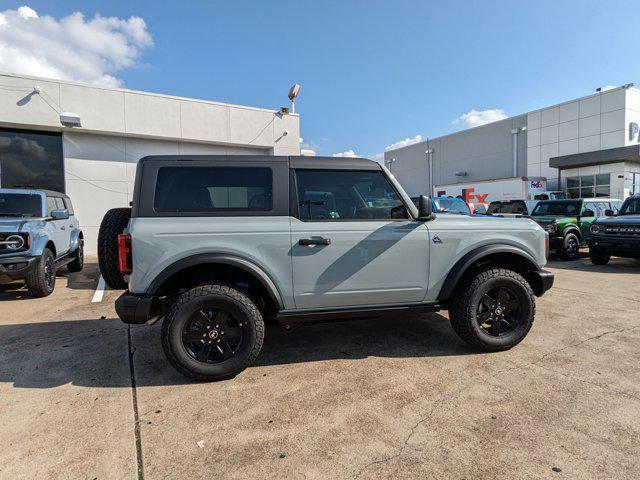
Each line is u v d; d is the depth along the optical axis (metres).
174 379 3.28
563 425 2.51
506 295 3.76
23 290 6.96
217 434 2.48
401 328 4.54
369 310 3.52
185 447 2.35
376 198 3.61
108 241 3.46
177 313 3.09
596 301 5.69
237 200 3.34
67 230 8.05
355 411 2.73
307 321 3.43
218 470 2.14
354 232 3.42
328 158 3.56
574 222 10.59
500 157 29.64
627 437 2.37
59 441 2.41
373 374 3.32
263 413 2.72
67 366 3.56
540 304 5.52
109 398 2.96
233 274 3.45
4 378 3.31
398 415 2.67
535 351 3.76
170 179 3.26
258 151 13.34
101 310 5.53
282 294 3.32
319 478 2.06
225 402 2.88
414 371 3.36
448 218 3.76
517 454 2.23
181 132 11.82
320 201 3.46
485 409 2.72
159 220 3.14
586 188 22.52
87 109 10.69
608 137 21.98
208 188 3.30
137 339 4.28
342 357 3.70
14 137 10.55
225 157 3.37
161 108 11.54
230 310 3.18
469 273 3.80
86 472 2.13
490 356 3.67
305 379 3.24
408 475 2.08
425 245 3.58
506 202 16.22
